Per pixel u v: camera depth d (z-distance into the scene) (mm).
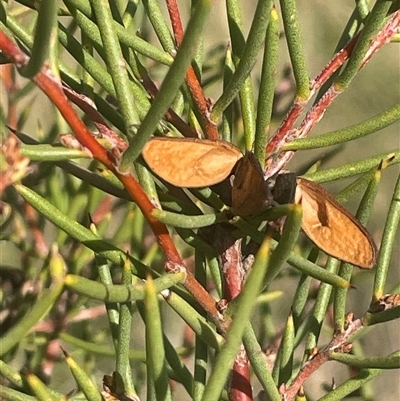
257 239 152
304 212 146
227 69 184
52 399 157
